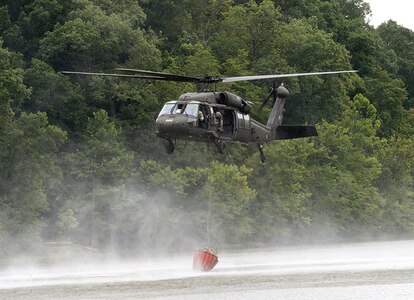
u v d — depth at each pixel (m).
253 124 140.50
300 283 133.12
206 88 134.88
